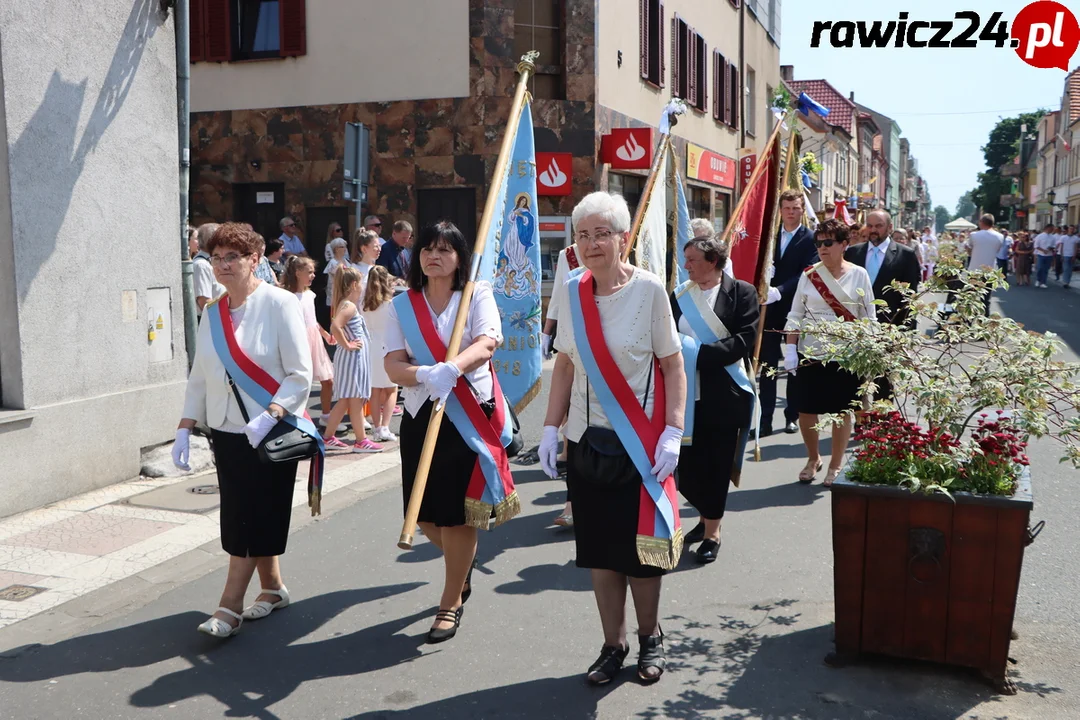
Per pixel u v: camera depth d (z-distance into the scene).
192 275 7.90
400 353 4.02
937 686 3.59
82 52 6.44
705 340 4.90
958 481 3.54
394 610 4.49
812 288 6.35
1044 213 69.50
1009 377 3.57
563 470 7.07
